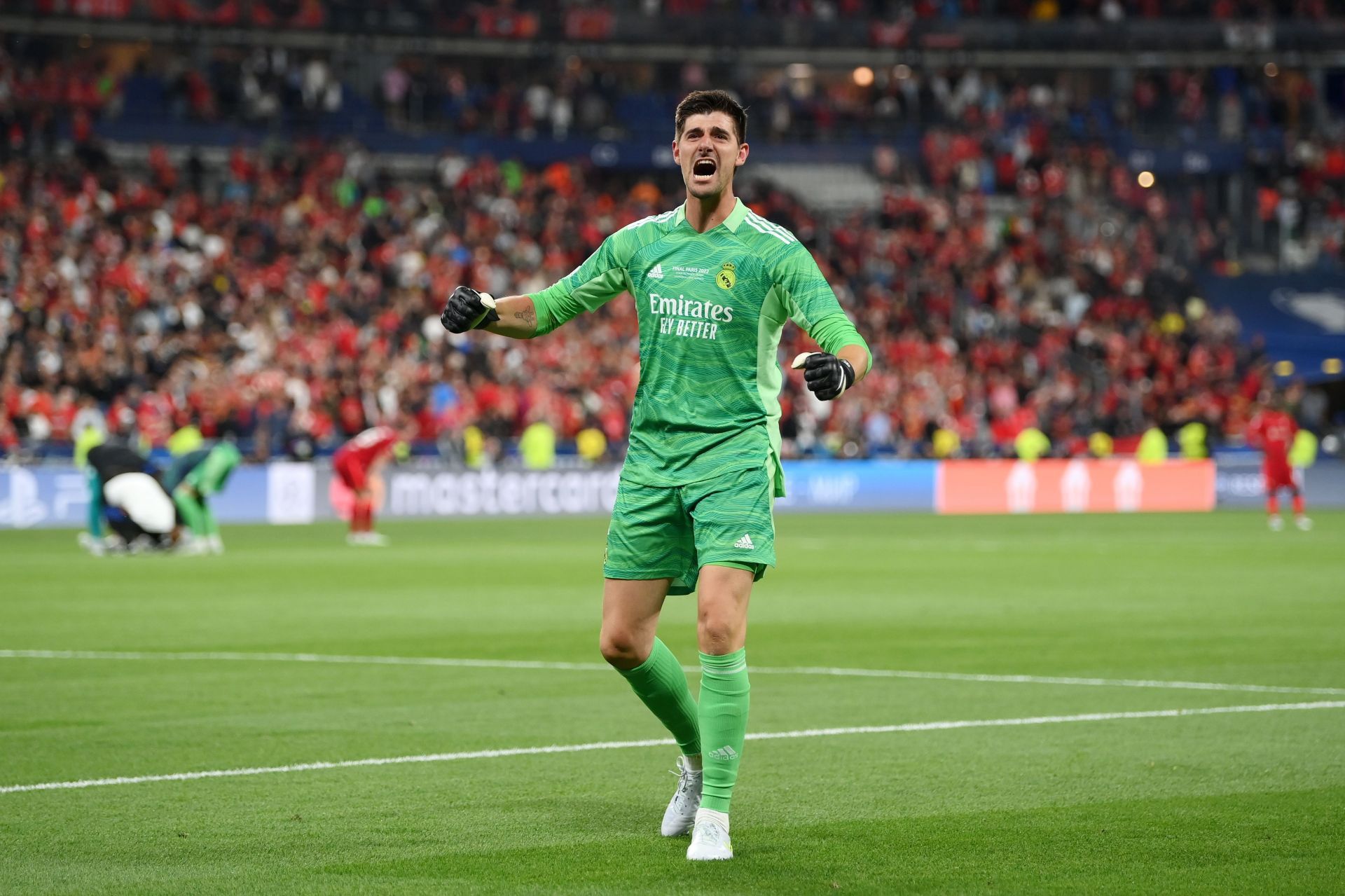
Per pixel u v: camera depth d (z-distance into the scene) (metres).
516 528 99.69
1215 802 22.45
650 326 20.45
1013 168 159.25
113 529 75.88
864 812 21.86
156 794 23.00
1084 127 164.25
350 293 127.50
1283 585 60.12
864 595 56.12
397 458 115.25
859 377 18.83
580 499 117.50
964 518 113.06
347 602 53.09
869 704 31.94
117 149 138.38
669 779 24.28
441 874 18.52
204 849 19.70
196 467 76.12
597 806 22.31
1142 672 36.81
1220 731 28.66
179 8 144.12
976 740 27.62
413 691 33.69
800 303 19.91
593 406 122.94
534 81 158.75
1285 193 162.62
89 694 33.12
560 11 156.50
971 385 135.75
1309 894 17.55
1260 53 164.50
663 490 20.16
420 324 126.56
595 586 59.16
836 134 160.75
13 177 126.12
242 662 38.31
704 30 157.50
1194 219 162.62
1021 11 166.38
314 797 22.86
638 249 20.69
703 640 19.55
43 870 18.66
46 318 115.25
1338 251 161.00
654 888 17.83
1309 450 134.25
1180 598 55.19
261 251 128.88
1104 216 158.75
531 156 150.12
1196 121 166.38
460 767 25.19
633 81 162.88
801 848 19.77
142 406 106.94
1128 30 164.75
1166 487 128.88
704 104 20.09
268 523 104.88
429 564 70.00
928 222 151.62
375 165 146.75
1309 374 145.12
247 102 145.62
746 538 19.66
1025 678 35.75
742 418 20.23
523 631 45.03
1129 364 142.12
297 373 117.69
